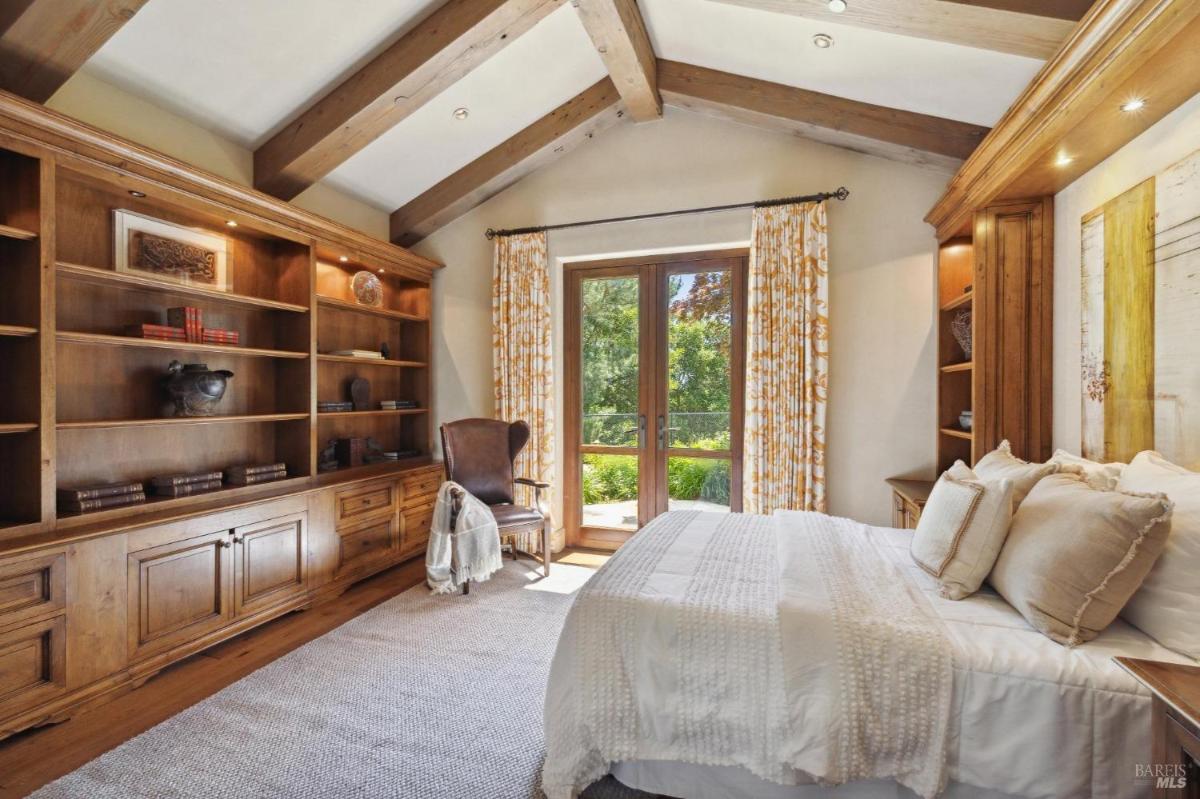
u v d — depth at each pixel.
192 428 2.97
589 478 4.31
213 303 3.07
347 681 2.30
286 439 3.37
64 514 2.24
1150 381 1.90
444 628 2.82
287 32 2.55
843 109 3.14
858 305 3.46
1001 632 1.46
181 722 2.01
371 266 3.99
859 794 1.44
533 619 2.93
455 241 4.55
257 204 2.98
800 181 3.59
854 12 2.19
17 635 1.89
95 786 1.68
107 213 2.55
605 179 4.07
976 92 2.63
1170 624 1.35
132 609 2.23
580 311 4.30
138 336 2.58
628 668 1.57
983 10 1.98
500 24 2.65
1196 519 1.38
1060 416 2.49
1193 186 1.71
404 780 1.71
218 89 2.74
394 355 4.54
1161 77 1.61
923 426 3.36
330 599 3.21
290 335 3.36
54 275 2.13
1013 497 1.78
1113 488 1.72
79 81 2.43
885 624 1.45
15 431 2.08
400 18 2.68
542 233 4.18
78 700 2.05
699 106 3.59
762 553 2.09
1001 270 2.64
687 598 1.63
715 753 1.49
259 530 2.78
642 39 3.13
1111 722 1.24
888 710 1.36
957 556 1.74
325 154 3.12
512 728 1.98
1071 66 1.75
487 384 4.48
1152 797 1.10
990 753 1.30
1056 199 2.53
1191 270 1.72
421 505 4.04
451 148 3.83
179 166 2.54
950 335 3.29
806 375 3.45
